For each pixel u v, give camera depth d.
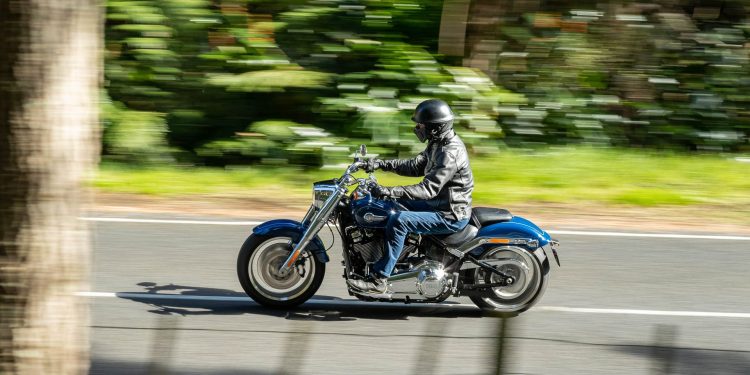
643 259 9.18
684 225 11.01
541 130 15.69
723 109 16.17
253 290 7.15
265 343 6.28
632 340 6.61
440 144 7.01
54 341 2.84
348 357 6.01
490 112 15.05
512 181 13.33
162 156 14.77
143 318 6.83
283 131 14.35
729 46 16.12
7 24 2.65
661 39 16.02
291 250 7.15
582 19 15.80
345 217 7.05
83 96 2.76
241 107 15.28
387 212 6.94
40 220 2.75
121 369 5.64
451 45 15.32
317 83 14.67
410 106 14.62
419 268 7.00
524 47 15.81
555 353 6.20
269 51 14.87
